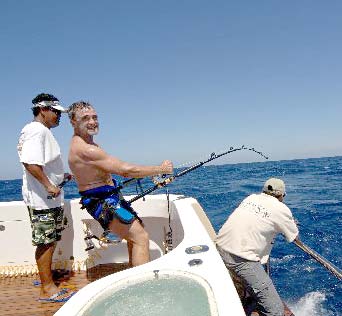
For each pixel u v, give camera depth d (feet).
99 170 8.61
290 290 16.47
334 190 53.31
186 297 4.77
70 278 11.71
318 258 8.83
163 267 5.68
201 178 97.35
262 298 8.54
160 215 12.17
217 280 5.13
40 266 10.24
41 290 10.37
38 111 10.10
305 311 14.33
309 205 40.09
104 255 13.00
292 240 8.91
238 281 9.04
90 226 12.96
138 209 12.37
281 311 8.52
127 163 8.47
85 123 8.65
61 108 10.28
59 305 9.89
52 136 10.23
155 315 4.36
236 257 8.70
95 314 4.50
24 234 12.67
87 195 8.74
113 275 5.52
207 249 6.34
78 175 8.77
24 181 10.14
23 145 9.48
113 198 8.73
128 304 4.69
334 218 31.53
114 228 8.64
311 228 28.12
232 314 4.23
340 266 19.29
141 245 8.63
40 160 9.37
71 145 8.86
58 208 10.28
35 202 9.88
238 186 68.44
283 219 8.79
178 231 9.68
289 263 19.99
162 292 4.97
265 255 9.08
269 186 9.35
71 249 12.61
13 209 12.62
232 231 8.95
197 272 5.41
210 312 4.32
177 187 70.90
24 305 9.98
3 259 12.60
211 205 45.57
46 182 9.50
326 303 14.94
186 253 6.24
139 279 5.38
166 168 8.60
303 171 107.86
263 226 8.73
